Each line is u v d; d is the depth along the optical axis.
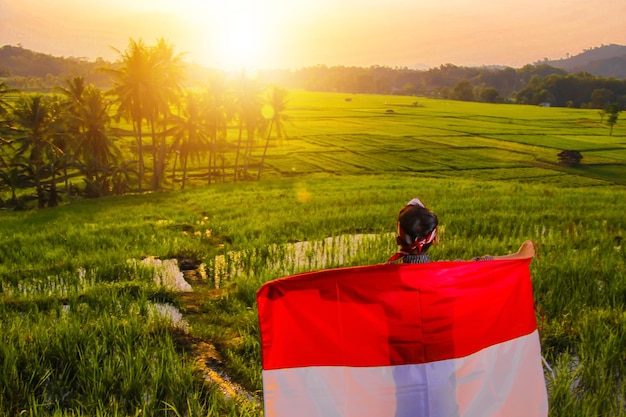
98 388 5.75
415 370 3.63
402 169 76.56
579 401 5.43
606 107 124.75
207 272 13.77
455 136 109.81
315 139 104.94
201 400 5.82
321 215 22.44
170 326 8.02
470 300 3.69
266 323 3.57
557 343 7.04
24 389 5.87
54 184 54.75
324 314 3.57
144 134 102.44
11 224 26.84
